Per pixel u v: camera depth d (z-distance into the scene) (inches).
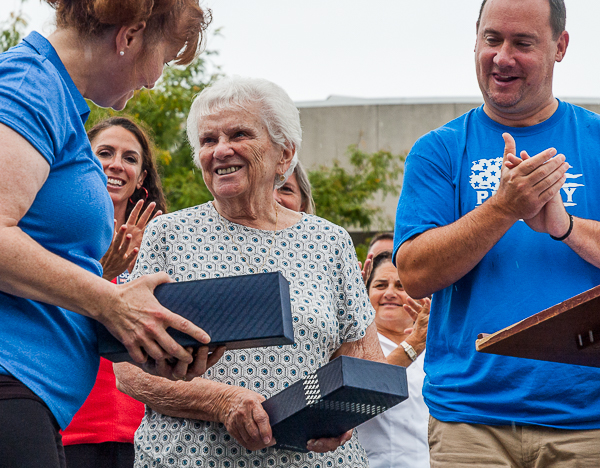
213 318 79.8
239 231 113.5
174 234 111.5
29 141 69.9
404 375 88.0
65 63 78.7
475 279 110.4
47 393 72.1
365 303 117.0
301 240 115.6
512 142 103.7
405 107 591.8
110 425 129.0
